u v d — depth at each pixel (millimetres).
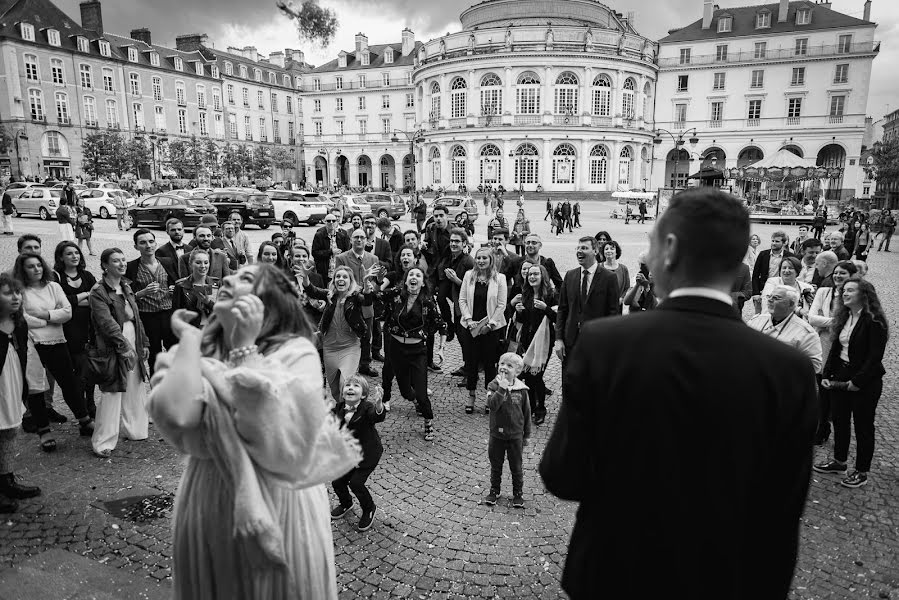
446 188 57500
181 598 2074
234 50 79750
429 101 60750
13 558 3619
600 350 1561
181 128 65812
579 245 5801
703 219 1537
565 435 1633
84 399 5473
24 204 28016
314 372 1970
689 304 1541
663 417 1435
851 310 4809
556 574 3668
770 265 7684
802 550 3906
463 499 4586
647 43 59781
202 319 6016
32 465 4816
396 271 7961
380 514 4332
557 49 52750
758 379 1433
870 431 4703
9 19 51781
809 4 59281
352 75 73188
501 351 6527
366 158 75438
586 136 53938
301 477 1946
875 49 55156
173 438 1856
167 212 22688
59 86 54219
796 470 1510
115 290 5066
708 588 1446
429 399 6270
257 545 1888
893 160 56031
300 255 6906
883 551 3912
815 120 58094
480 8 64125
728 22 59906
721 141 61344
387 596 3430
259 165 67812
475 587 3525
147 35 64188
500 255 8109
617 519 1514
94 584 3406
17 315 4180
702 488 1420
